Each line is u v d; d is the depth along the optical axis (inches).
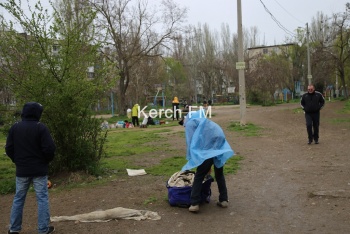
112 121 1193.4
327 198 240.5
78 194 275.3
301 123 792.9
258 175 318.0
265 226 198.7
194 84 2822.3
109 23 1347.2
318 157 384.5
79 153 320.5
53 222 212.1
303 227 194.7
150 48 1508.4
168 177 324.2
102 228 201.6
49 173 322.0
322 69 1894.7
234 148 472.4
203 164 220.5
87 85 310.8
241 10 730.8
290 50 2549.2
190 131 226.1
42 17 302.4
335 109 1185.4
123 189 285.9
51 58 303.0
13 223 196.1
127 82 1496.1
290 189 268.2
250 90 1887.3
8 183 310.2
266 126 743.1
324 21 2265.0
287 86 2438.5
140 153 464.1
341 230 187.9
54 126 309.9
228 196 258.1
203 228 198.5
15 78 301.1
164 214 222.5
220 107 1888.5
